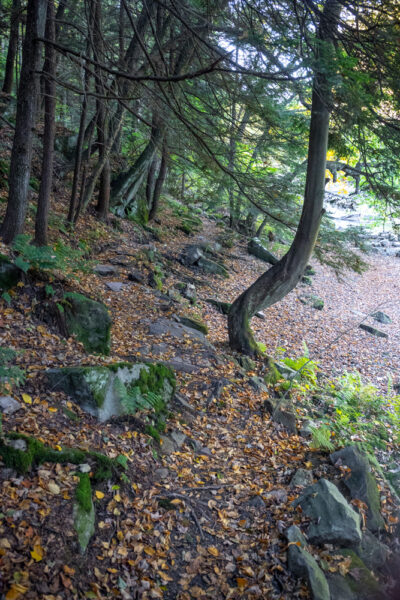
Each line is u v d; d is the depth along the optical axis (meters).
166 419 6.90
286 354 13.50
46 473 4.56
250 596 4.40
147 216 21.02
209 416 7.69
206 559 4.73
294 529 5.13
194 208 29.88
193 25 8.03
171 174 21.00
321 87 6.27
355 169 10.73
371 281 26.48
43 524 4.07
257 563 4.81
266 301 10.72
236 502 5.68
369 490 6.06
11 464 4.42
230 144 10.09
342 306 20.88
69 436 5.25
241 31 6.43
